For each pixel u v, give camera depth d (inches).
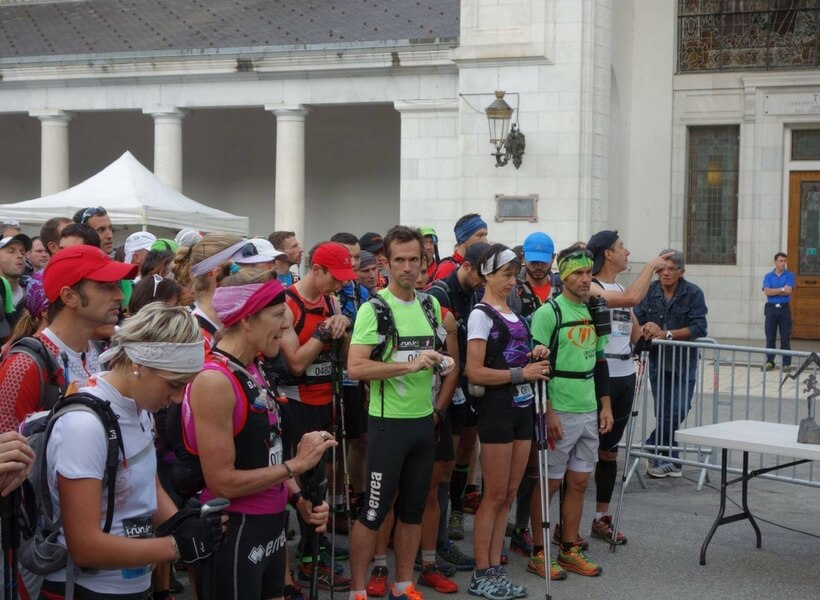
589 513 309.3
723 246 803.4
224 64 745.6
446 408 239.6
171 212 533.3
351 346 209.3
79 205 514.3
